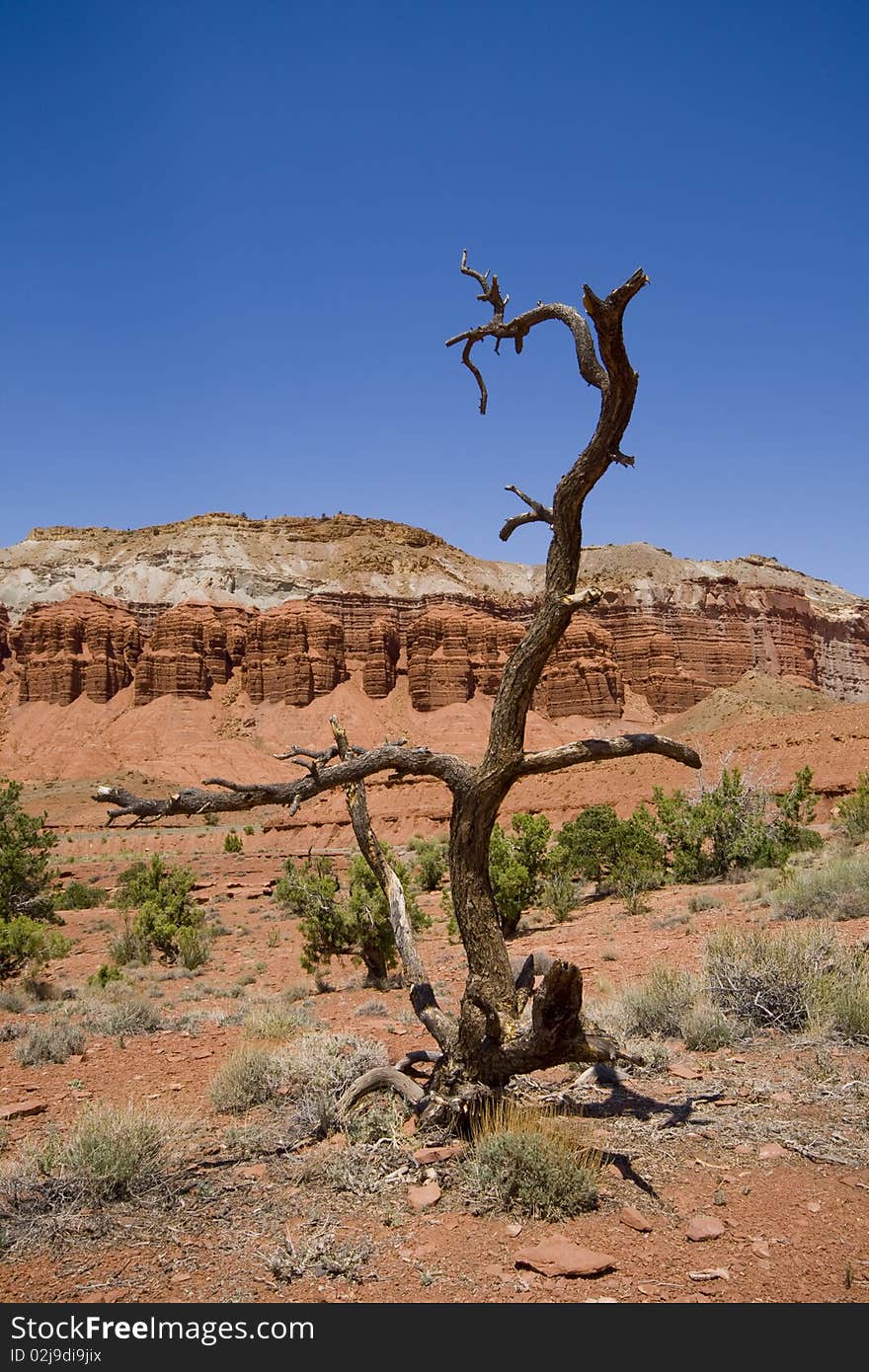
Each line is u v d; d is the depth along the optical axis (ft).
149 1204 16.37
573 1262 12.65
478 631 533.96
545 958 18.83
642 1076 22.07
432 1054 21.52
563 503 17.13
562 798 177.27
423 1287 12.53
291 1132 20.03
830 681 588.91
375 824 211.00
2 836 87.86
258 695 504.43
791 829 81.25
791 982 25.91
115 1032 37.42
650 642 526.98
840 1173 15.53
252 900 126.11
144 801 18.37
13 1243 15.06
